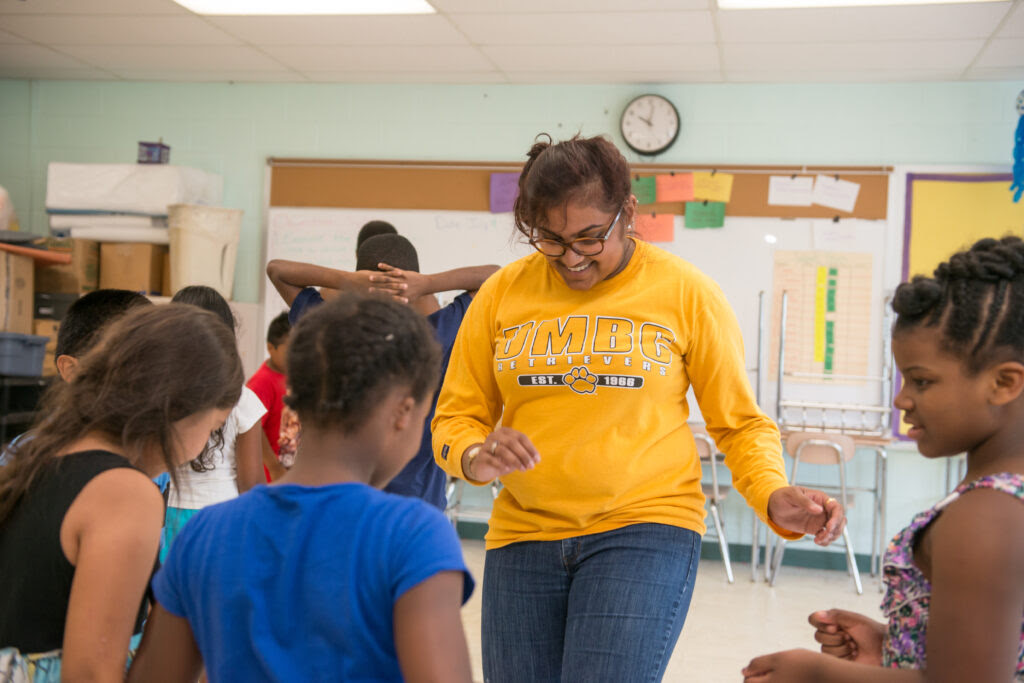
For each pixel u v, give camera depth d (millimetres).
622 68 5383
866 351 5438
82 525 1135
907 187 5414
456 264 5828
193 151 6129
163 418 1180
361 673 914
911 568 949
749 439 1659
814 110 5527
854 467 5500
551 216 1546
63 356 1673
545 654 1636
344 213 5938
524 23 4684
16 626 1147
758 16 4457
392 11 4617
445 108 5891
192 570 988
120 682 1101
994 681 818
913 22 4453
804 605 4633
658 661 1529
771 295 5523
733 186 5559
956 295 903
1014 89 5324
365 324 979
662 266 1677
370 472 1019
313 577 925
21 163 6293
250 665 938
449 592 916
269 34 5062
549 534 1638
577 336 1635
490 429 1789
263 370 2939
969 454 941
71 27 5078
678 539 1607
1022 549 830
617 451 1596
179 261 5414
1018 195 4703
